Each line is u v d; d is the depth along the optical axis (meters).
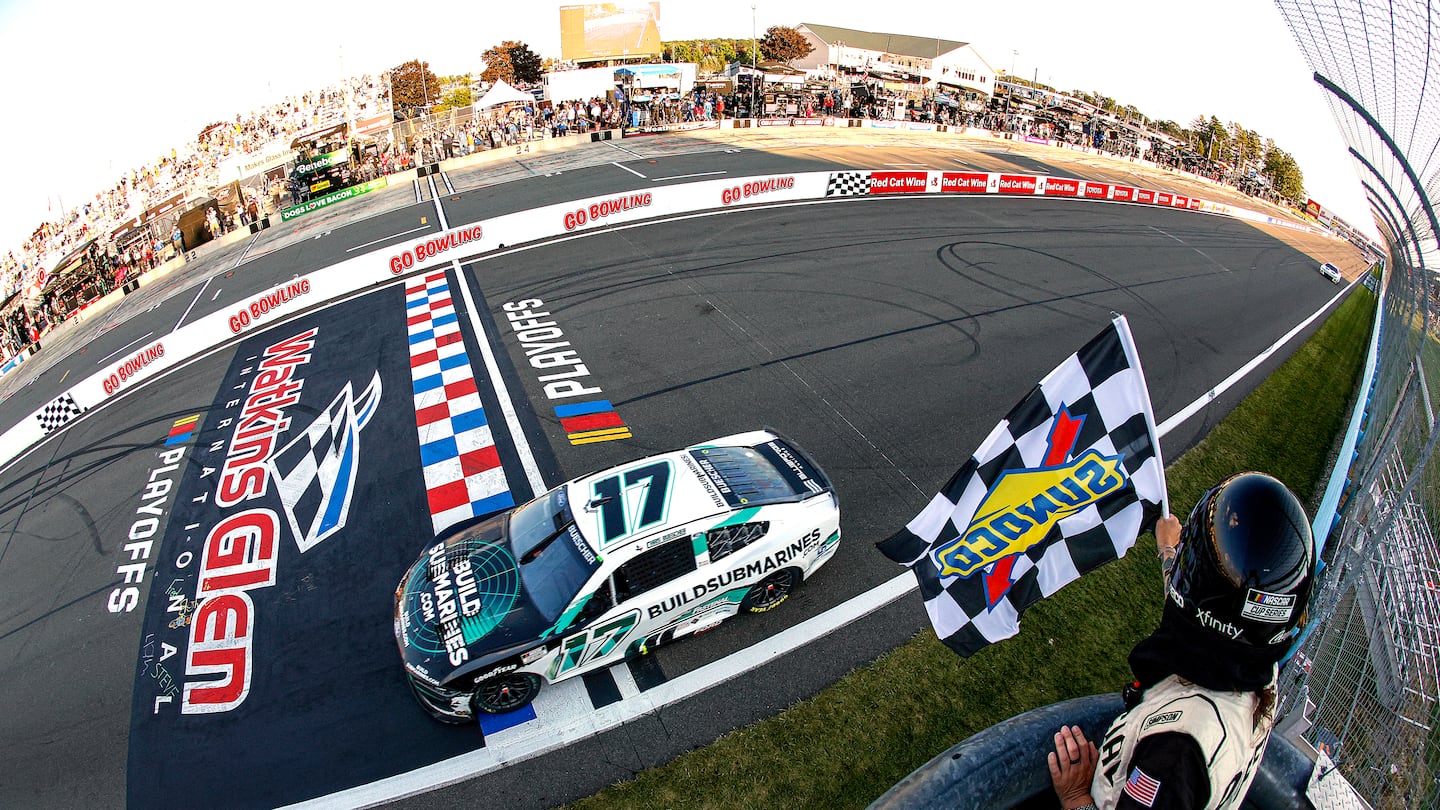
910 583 8.04
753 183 22.53
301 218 27.77
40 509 11.29
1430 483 4.61
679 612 7.00
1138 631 7.34
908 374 12.53
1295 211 54.97
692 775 6.17
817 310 15.06
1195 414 11.99
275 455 11.37
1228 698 1.11
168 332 18.81
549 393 12.10
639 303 15.42
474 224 18.50
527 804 6.09
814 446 10.55
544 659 6.55
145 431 12.76
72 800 6.68
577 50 42.38
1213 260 22.77
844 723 6.51
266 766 6.69
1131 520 2.58
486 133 32.81
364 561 8.98
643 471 7.60
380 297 16.55
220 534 9.85
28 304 27.77
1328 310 19.89
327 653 7.80
